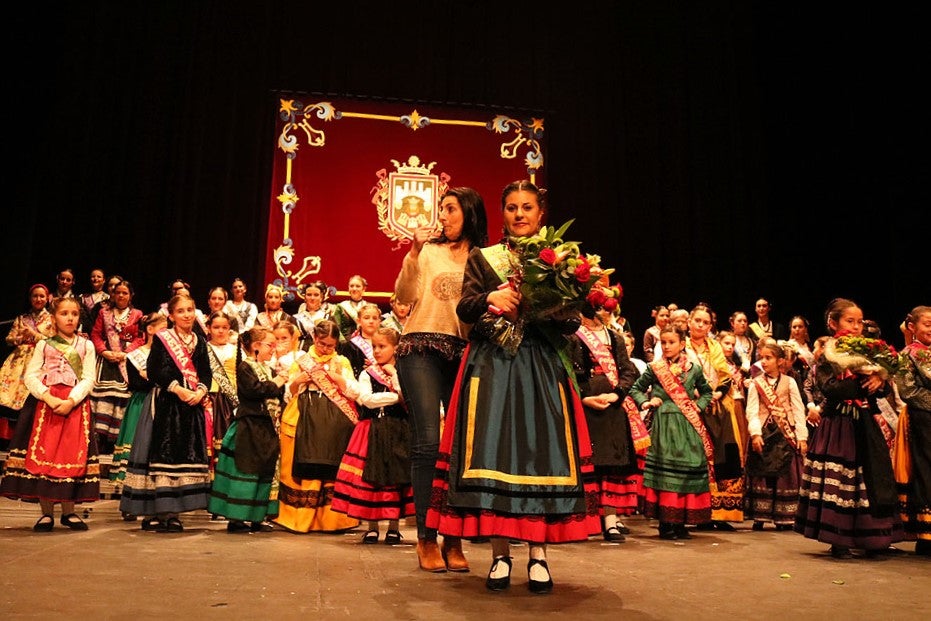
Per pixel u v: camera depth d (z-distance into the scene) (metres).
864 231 9.68
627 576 3.16
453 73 10.92
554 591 2.72
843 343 4.06
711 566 3.53
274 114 10.39
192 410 4.77
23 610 2.21
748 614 2.40
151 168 9.98
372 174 10.50
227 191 10.16
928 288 8.82
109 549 3.62
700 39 11.59
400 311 6.60
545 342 2.76
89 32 10.05
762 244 11.18
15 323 7.55
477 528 2.54
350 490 4.48
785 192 10.93
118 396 7.70
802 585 3.02
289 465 5.05
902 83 9.11
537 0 11.30
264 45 10.49
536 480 2.55
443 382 3.32
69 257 9.69
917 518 4.18
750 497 5.61
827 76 10.28
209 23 10.38
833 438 4.05
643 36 11.51
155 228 9.91
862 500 3.93
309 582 2.81
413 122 10.70
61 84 9.89
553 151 11.05
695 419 4.91
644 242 11.13
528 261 2.60
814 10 10.51
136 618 2.13
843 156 10.02
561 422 2.64
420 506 3.17
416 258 3.42
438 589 2.71
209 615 2.19
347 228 10.34
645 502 4.97
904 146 9.11
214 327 6.18
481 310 2.71
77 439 4.48
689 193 11.31
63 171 9.80
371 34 10.79
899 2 9.09
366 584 2.80
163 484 4.59
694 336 5.85
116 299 8.09
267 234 10.16
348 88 10.62
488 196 10.76
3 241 9.63
